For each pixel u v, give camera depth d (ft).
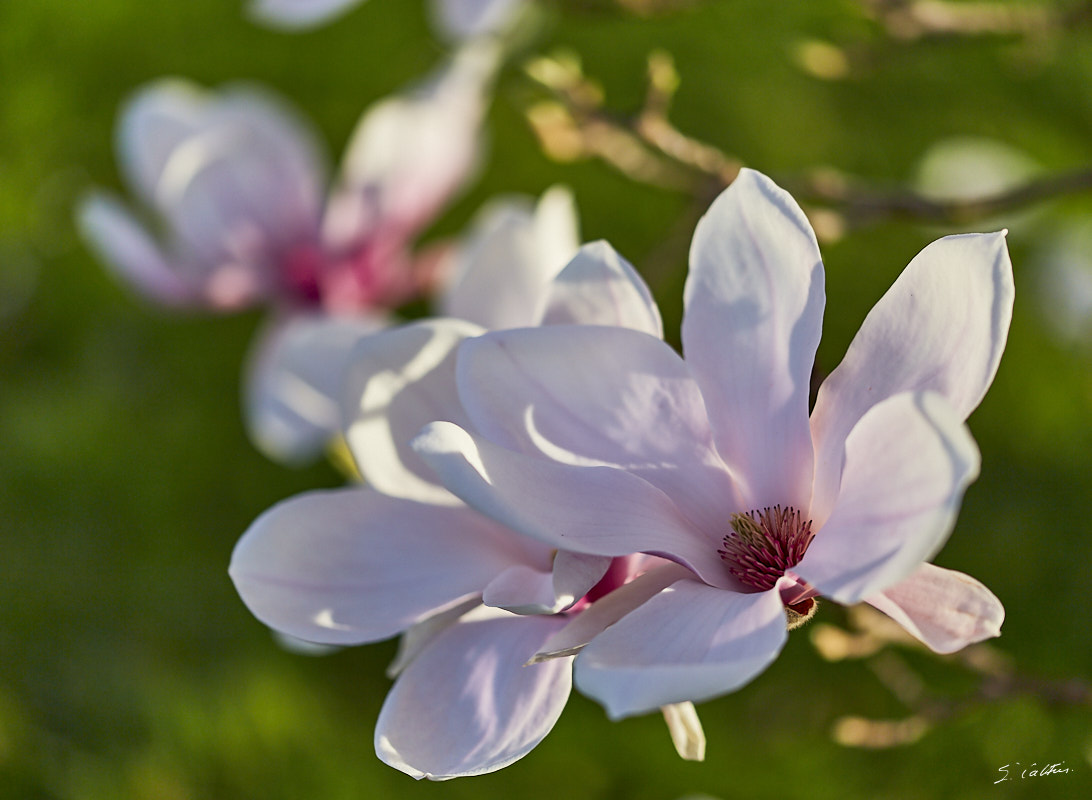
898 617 2.96
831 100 7.67
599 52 7.68
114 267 4.81
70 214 8.16
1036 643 6.66
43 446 7.76
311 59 8.23
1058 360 7.04
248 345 8.04
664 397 3.11
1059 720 5.32
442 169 4.84
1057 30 4.10
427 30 8.23
